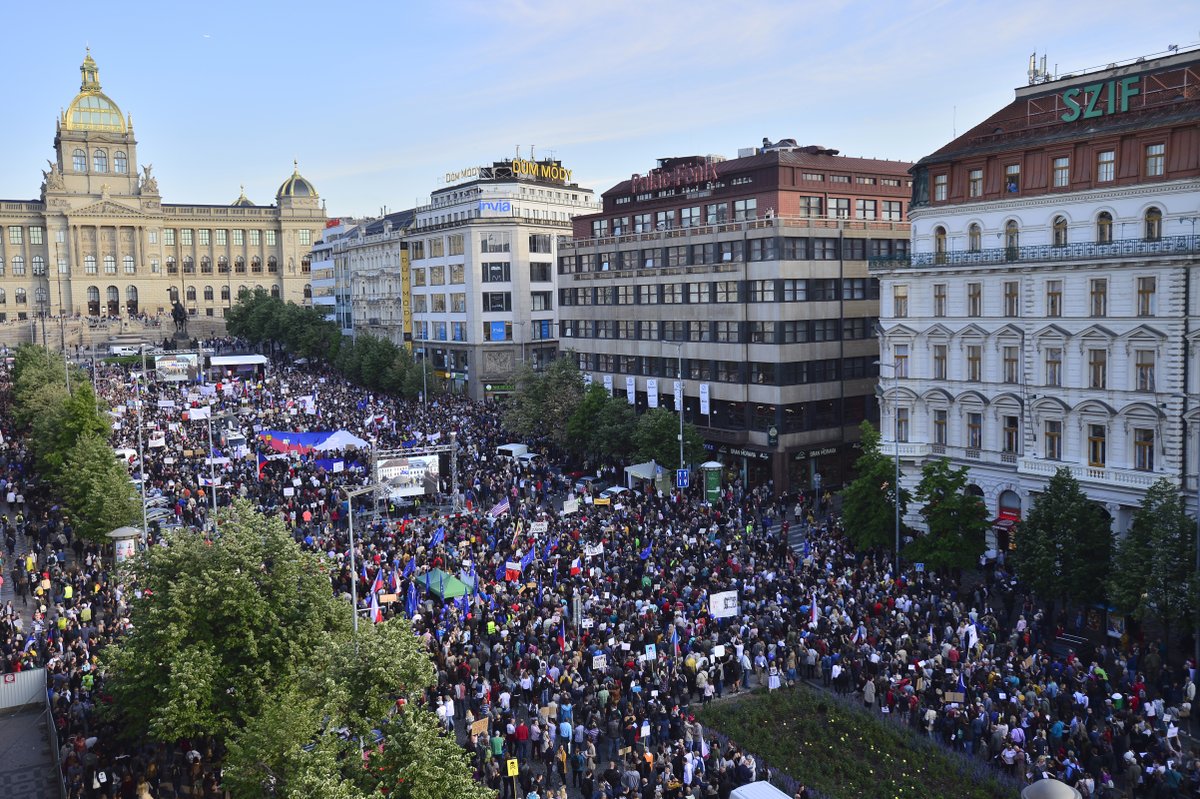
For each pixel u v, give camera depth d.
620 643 40.78
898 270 64.25
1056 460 56.62
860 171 87.06
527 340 129.75
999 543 59.66
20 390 98.44
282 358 176.00
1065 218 56.31
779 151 84.00
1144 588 41.44
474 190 130.62
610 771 32.25
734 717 38.50
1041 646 42.97
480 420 101.19
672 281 90.44
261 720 27.34
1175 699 38.41
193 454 81.75
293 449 79.56
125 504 58.09
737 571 50.59
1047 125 57.59
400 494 62.84
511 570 48.09
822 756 35.66
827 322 81.81
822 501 75.88
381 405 112.31
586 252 104.00
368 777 25.42
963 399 61.53
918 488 53.25
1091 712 36.47
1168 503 43.12
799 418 80.50
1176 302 50.19
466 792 24.88
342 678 29.34
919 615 44.75
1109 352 53.50
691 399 89.44
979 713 35.34
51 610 50.94
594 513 63.81
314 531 62.94
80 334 199.75
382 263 162.50
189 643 33.41
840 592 47.03
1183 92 51.53
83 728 36.25
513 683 39.81
